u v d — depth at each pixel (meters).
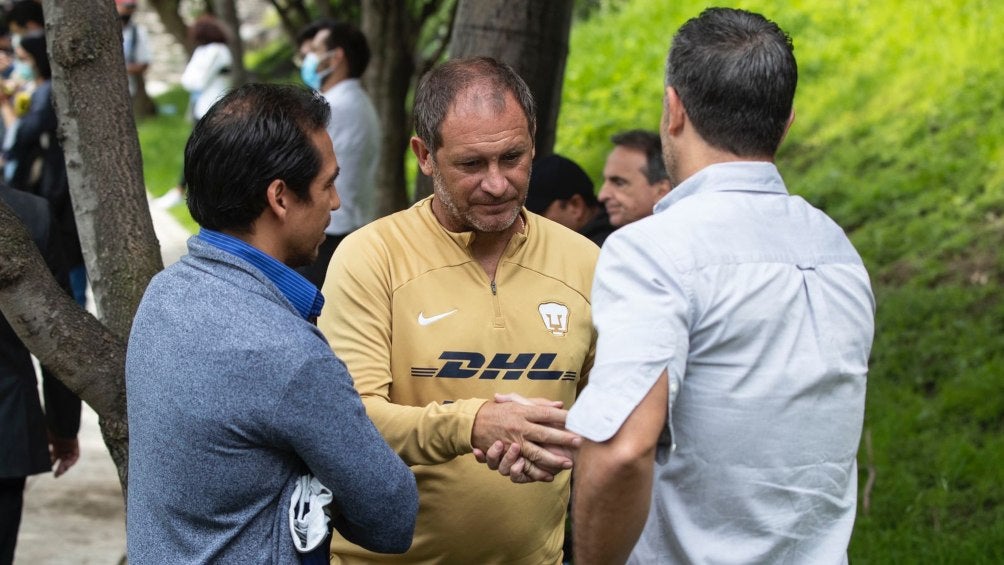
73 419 3.49
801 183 7.83
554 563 2.66
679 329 1.86
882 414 5.16
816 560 2.01
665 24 11.95
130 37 15.49
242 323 1.89
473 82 2.37
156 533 1.95
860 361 2.05
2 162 8.06
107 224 2.57
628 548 1.90
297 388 1.88
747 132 1.99
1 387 3.20
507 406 2.23
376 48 7.06
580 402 1.85
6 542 3.31
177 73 21.06
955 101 7.90
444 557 2.52
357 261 2.46
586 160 9.76
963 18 9.03
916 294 6.07
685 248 1.91
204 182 1.96
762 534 1.97
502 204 2.40
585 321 2.57
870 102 8.60
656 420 1.81
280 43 19.77
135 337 1.97
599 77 11.30
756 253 1.94
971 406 5.09
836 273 2.02
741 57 1.96
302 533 1.95
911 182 7.21
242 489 1.91
